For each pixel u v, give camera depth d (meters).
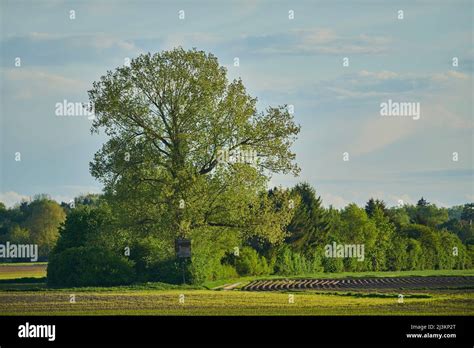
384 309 51.97
